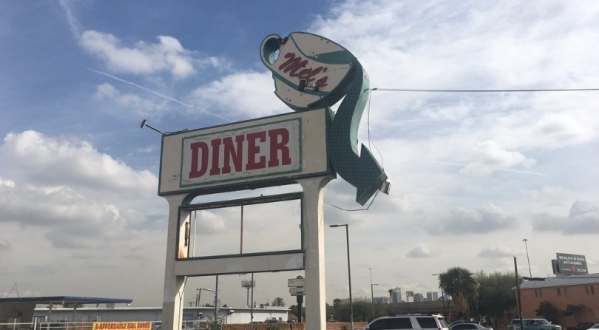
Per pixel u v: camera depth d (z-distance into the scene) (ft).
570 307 192.65
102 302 112.68
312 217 61.62
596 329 128.16
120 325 110.22
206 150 69.87
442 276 192.34
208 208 69.62
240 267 63.36
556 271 295.89
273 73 70.44
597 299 187.42
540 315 205.26
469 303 189.16
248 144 67.62
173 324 64.95
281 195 64.23
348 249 131.34
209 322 153.07
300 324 160.86
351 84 65.67
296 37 70.38
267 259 62.18
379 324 76.23
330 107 67.92
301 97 67.36
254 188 68.49
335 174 64.08
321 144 63.67
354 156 62.69
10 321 104.06
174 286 66.39
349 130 63.62
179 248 67.97
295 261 60.64
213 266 64.85
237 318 229.04
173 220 69.21
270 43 72.74
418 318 75.05
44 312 166.50
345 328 193.77
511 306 222.28
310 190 62.85
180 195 70.03
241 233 65.98
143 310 193.67
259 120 68.13
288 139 65.51
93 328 104.88
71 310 174.29
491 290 225.97
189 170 70.03
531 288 213.25
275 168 65.05
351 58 65.98
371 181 61.31
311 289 58.95
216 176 68.18
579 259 304.30
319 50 68.39
